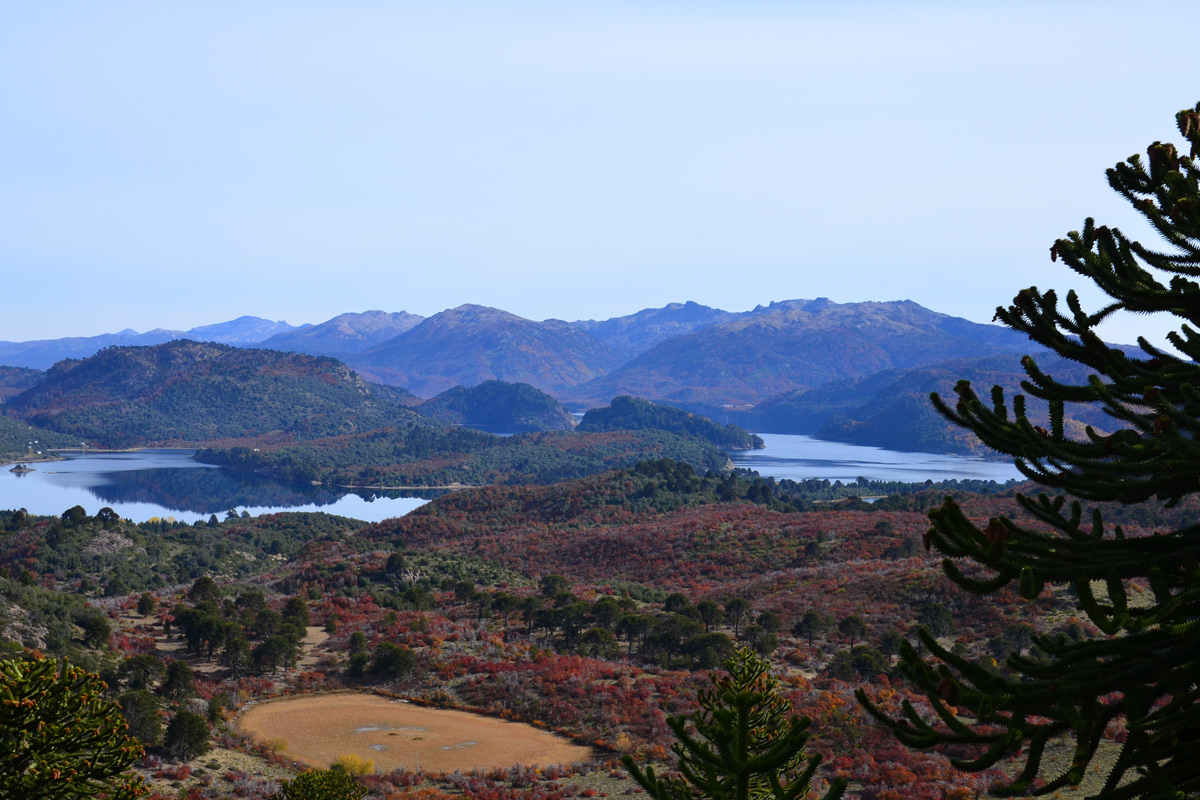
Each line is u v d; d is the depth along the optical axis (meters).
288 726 61.84
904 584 88.94
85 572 140.50
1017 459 7.67
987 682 6.47
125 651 75.44
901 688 60.56
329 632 86.75
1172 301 7.53
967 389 7.96
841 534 129.88
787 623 84.94
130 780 14.24
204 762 53.53
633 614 82.12
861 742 49.66
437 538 174.50
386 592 113.44
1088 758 6.01
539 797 48.12
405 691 69.31
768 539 133.25
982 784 40.81
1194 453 6.52
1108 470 7.06
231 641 73.50
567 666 71.44
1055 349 8.03
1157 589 6.44
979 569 89.25
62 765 13.41
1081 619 71.25
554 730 60.31
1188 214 7.48
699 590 110.88
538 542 156.12
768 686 14.97
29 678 13.64
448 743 58.47
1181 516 91.25
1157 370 7.62
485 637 83.06
